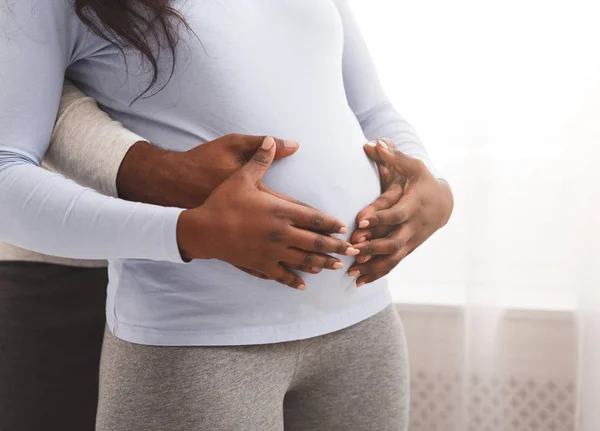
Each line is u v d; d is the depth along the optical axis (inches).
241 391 33.4
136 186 32.2
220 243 29.7
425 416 60.4
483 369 58.3
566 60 54.9
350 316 36.9
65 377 45.4
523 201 56.7
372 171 37.2
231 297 33.0
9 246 45.5
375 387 38.4
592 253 55.8
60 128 33.4
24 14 30.2
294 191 33.6
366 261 35.0
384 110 44.3
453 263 58.4
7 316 44.9
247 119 33.3
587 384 56.6
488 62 55.4
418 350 59.7
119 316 34.3
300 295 34.1
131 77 33.3
